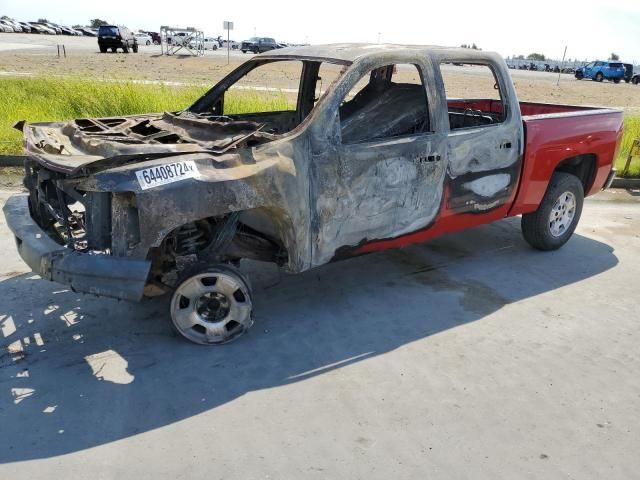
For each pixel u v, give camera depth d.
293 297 4.69
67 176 3.45
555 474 2.85
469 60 4.75
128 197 3.34
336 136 3.96
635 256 5.94
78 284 3.36
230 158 3.56
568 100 22.66
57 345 3.83
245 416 3.20
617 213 7.59
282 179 3.68
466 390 3.51
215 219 3.87
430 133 4.45
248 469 2.79
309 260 4.05
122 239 3.39
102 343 3.88
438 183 4.55
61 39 55.34
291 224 3.82
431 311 4.54
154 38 65.56
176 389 3.41
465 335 4.18
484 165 4.82
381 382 3.56
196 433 3.04
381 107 4.89
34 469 2.74
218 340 3.91
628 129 11.34
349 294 4.78
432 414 3.27
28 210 3.99
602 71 40.31
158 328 4.10
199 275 3.74
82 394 3.33
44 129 4.37
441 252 5.82
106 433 3.02
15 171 7.86
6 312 4.21
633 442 3.12
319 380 3.56
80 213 4.34
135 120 4.72
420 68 4.42
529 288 5.05
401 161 4.27
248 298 3.91
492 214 5.14
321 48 4.62
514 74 41.06
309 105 5.44
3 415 3.12
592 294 4.97
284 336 4.07
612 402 3.46
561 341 4.16
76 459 2.82
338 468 2.83
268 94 12.44
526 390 3.54
